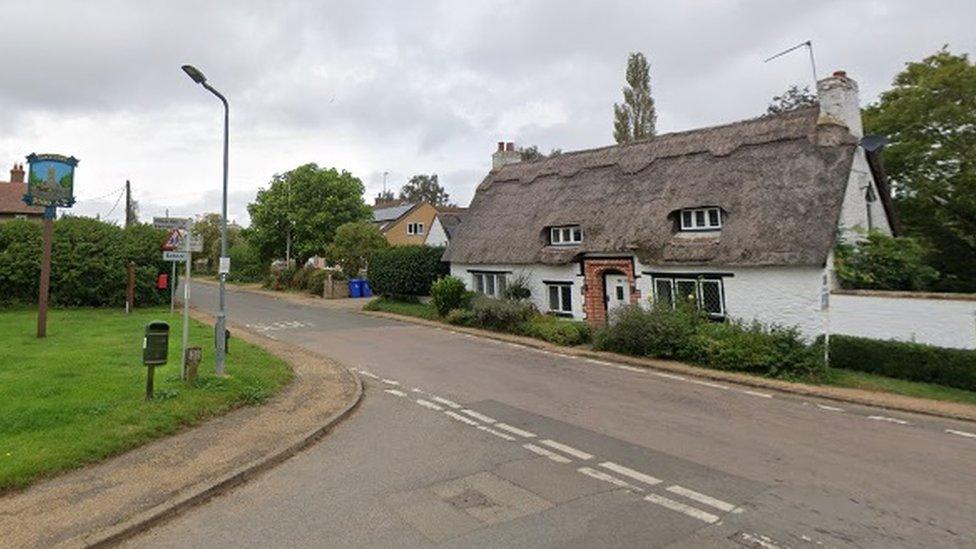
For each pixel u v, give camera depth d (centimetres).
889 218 1897
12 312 2245
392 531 531
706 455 751
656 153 2059
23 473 617
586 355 1539
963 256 2077
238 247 5575
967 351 1143
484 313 2022
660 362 1410
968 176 1862
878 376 1250
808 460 734
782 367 1259
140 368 1120
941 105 1909
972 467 714
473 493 622
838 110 1638
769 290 1503
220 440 781
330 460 733
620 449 775
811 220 1466
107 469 669
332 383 1159
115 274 2519
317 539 516
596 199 2086
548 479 665
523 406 1015
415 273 2731
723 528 539
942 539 522
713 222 1697
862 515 571
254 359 1323
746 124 1883
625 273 1880
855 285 1491
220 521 557
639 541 511
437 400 1059
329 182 4228
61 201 1681
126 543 513
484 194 2731
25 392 906
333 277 3641
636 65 4256
